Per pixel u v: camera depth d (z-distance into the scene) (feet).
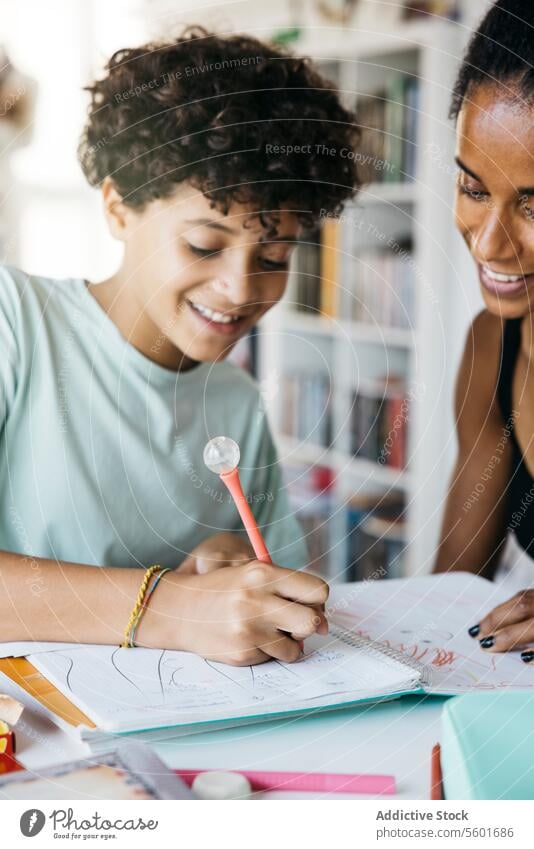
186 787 1.49
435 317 6.32
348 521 7.49
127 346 3.11
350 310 7.38
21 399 2.98
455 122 4.31
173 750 1.64
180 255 3.05
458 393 4.82
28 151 7.36
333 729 1.75
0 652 2.02
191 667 1.94
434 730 1.75
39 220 7.57
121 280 3.18
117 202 3.13
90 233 7.70
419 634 2.28
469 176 4.26
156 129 2.97
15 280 3.05
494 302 4.42
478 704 1.53
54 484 2.97
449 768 1.51
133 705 1.70
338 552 7.55
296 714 1.77
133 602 2.08
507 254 4.22
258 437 3.50
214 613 1.99
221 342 3.19
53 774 1.51
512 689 1.90
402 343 6.79
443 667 2.04
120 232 3.17
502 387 4.52
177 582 2.13
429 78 6.04
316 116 3.09
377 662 1.97
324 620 1.98
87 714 1.69
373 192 6.84
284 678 1.89
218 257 3.07
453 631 2.31
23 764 1.56
